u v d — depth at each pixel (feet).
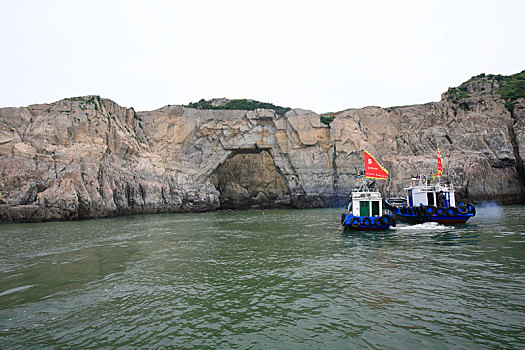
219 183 197.67
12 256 45.75
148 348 19.02
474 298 25.45
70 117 130.52
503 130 151.64
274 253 45.83
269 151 185.68
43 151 121.39
